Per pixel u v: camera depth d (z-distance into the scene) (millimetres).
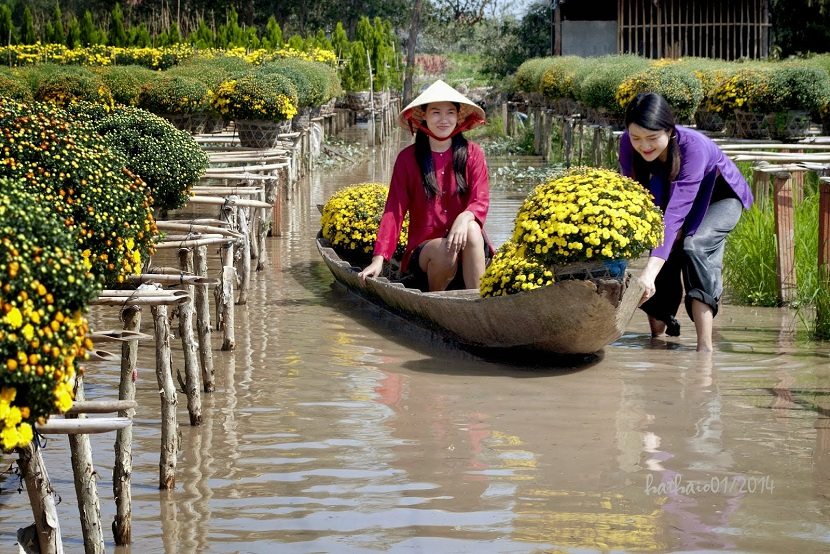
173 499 4566
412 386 6297
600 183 6297
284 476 4805
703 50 25766
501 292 6922
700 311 7016
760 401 5879
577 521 4242
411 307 7641
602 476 4742
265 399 6059
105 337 4246
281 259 10930
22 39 26500
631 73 16188
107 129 6633
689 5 25672
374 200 9719
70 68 12898
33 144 4527
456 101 7594
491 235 12070
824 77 11680
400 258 9086
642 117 6500
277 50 25047
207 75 14352
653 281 6441
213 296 9102
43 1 41562
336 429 5477
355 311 8523
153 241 5105
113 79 13203
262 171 11203
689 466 4859
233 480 4770
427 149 7871
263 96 12305
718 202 7121
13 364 3055
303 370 6703
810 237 8836
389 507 4422
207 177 9883
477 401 5953
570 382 6340
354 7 46688
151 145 6648
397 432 5410
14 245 3211
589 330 6383
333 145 24531
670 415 5637
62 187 4508
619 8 25281
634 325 7945
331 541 4094
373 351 7203
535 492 4559
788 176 8250
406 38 51031
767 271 8562
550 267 6387
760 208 9820
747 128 12133
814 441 5191
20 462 3609
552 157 21953
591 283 6070
